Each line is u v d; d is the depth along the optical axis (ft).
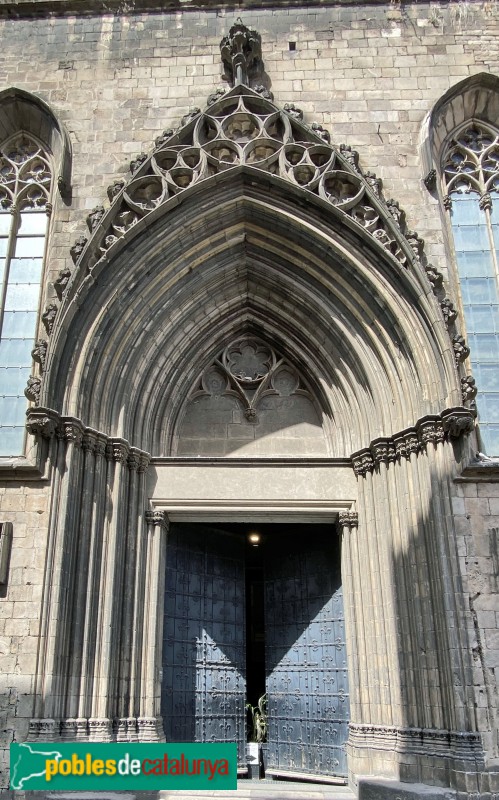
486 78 52.26
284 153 48.21
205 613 47.93
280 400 51.16
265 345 52.60
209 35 54.65
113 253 45.52
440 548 39.86
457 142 53.47
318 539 48.96
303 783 43.93
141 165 47.80
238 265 50.21
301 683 46.85
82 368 43.37
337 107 51.88
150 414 47.44
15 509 41.04
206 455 49.44
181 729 43.88
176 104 52.31
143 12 55.57
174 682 44.47
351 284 47.11
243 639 49.55
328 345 49.26
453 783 35.55
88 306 44.62
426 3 55.57
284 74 53.01
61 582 39.11
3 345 48.26
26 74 53.62
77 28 55.21
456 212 51.55
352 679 42.50
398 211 47.06
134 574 42.78
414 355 43.98
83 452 42.55
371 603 43.04
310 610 47.91
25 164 53.06
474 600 39.47
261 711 51.62
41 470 41.09
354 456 46.16
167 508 45.39
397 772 37.96
